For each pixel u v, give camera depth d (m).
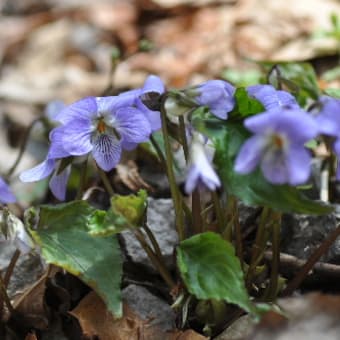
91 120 0.35
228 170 0.33
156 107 0.35
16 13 0.82
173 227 0.39
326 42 0.52
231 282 0.34
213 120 0.34
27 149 0.52
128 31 0.71
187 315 0.36
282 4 0.63
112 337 0.36
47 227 0.36
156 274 0.38
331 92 0.39
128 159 0.42
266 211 0.35
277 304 0.35
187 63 0.61
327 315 0.34
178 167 0.40
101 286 0.35
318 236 0.38
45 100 0.61
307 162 0.32
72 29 0.74
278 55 0.55
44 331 0.37
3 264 0.38
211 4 0.69
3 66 0.71
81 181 0.37
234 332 0.35
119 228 0.34
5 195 0.34
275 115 0.32
